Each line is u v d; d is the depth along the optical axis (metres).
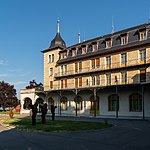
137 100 33.78
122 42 36.91
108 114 37.22
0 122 25.31
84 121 25.75
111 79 37.41
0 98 66.19
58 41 51.19
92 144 11.29
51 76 49.47
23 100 51.88
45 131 16.88
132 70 34.59
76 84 43.69
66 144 11.41
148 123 22.91
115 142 11.78
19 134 15.56
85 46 43.47
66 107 45.09
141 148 10.15
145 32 34.03
